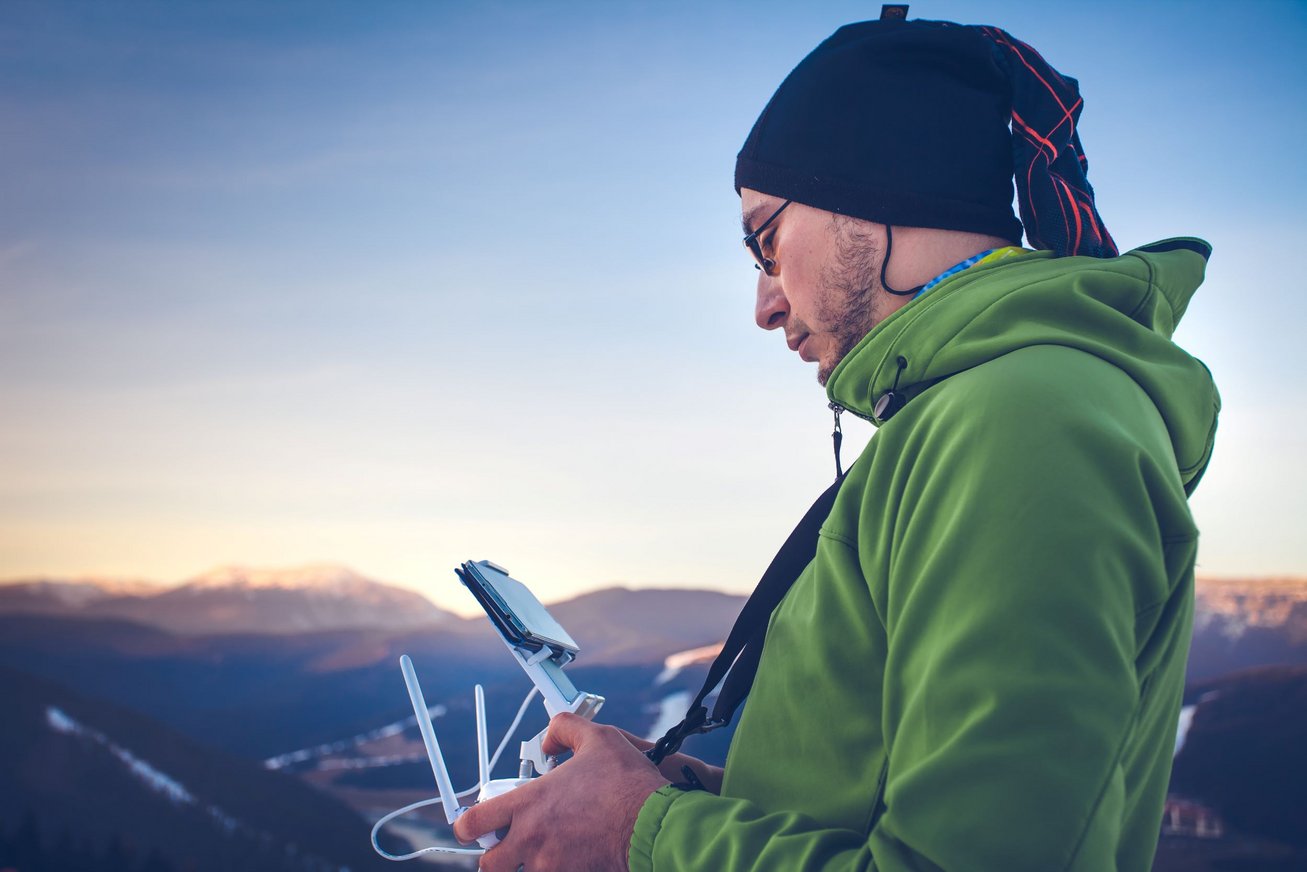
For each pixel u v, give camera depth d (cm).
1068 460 56
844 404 78
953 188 79
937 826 50
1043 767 49
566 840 69
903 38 83
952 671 53
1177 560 58
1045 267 72
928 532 59
